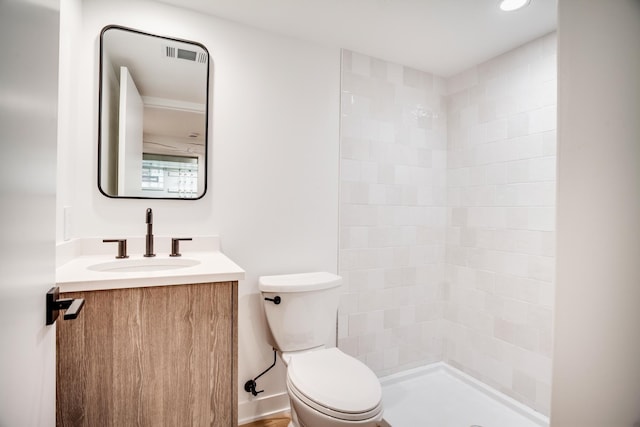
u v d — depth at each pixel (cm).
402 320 236
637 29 47
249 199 187
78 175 152
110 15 158
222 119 181
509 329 206
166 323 114
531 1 162
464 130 239
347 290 216
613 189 48
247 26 187
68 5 136
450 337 246
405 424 187
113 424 107
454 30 189
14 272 51
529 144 197
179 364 116
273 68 193
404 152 236
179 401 116
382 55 221
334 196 211
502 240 211
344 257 214
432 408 202
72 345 103
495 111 218
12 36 48
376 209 225
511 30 188
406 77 236
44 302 68
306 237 203
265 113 191
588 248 51
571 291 53
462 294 238
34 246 61
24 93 54
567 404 53
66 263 134
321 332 177
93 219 155
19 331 54
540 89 193
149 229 156
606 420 49
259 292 189
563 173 53
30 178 58
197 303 119
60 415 101
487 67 224
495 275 215
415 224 241
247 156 187
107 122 158
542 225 190
